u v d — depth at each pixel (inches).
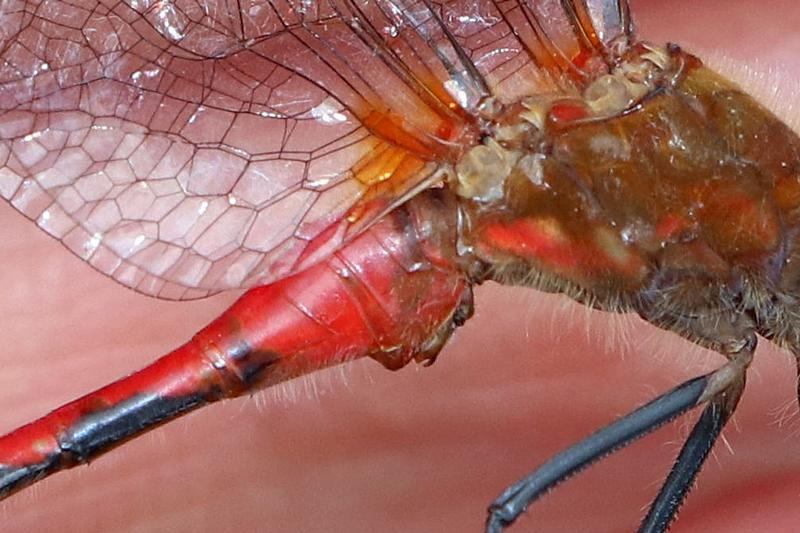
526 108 3.6
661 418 3.6
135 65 3.5
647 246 3.6
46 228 3.5
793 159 3.6
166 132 3.5
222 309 4.1
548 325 4.0
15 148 3.5
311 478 4.0
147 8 3.5
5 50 3.5
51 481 4.0
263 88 3.6
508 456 4.0
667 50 3.6
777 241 3.6
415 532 3.9
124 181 3.5
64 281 4.1
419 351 3.6
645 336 3.7
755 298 3.6
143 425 3.5
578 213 3.6
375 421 4.0
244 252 3.5
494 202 3.6
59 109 3.5
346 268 3.6
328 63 3.6
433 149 3.6
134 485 4.0
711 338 3.6
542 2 3.6
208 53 3.5
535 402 4.0
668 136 3.6
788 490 3.8
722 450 3.9
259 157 3.6
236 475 4.0
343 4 3.6
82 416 3.5
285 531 4.0
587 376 4.0
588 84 3.6
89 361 4.1
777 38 4.1
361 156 3.6
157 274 3.5
